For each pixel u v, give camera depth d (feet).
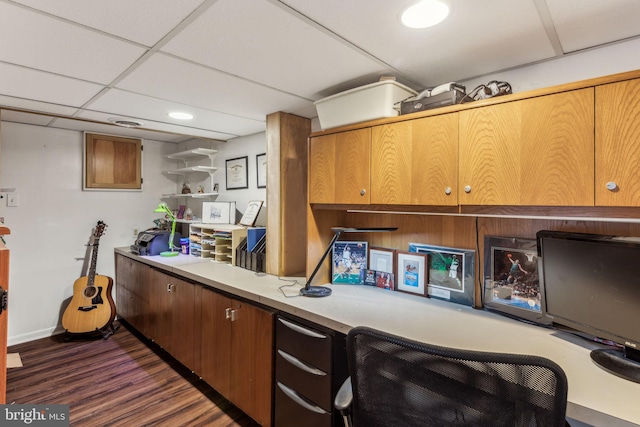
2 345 3.02
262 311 6.22
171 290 8.93
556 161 4.03
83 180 11.40
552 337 4.52
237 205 11.17
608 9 3.84
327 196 6.58
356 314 5.32
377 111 5.74
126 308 11.59
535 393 2.48
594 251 3.92
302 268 8.33
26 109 8.36
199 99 7.34
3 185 9.96
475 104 4.68
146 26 4.34
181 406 7.30
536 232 4.96
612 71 4.69
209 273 8.18
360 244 7.16
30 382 8.18
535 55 5.05
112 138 11.91
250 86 6.51
